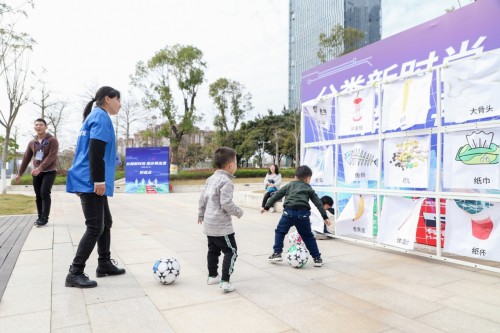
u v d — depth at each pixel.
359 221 4.93
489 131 3.55
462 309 2.66
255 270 3.72
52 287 3.04
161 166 18.41
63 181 21.42
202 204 3.25
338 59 6.40
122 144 38.62
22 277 3.30
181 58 23.84
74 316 2.45
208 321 2.40
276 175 9.10
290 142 41.16
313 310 2.62
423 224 5.05
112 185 3.24
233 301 2.79
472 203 3.93
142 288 3.07
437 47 4.76
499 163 3.48
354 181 5.04
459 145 3.80
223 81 30.45
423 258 4.27
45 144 5.96
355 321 2.43
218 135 32.28
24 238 5.08
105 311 2.55
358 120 4.98
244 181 26.19
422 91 4.14
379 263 4.04
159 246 4.81
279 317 2.48
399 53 5.29
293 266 3.81
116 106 3.37
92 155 2.96
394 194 4.42
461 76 3.77
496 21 4.09
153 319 2.42
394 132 4.47
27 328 2.25
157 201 12.98
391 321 2.43
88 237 3.07
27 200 11.44
